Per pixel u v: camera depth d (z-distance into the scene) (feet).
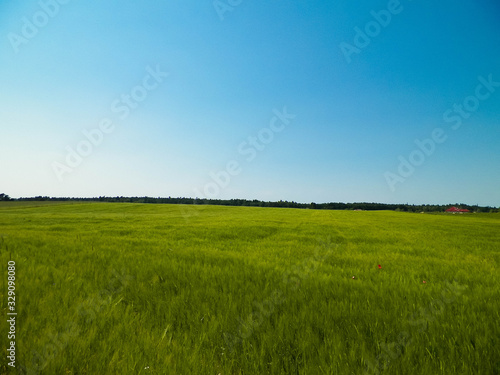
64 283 15.90
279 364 8.96
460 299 14.48
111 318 11.62
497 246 47.65
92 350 9.23
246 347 9.72
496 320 11.51
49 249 27.22
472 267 25.88
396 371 8.40
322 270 22.12
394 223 115.14
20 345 8.89
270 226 80.18
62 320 10.93
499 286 17.52
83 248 28.63
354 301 13.92
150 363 8.53
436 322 11.35
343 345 9.64
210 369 8.52
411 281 18.92
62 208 204.03
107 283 16.46
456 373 8.29
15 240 32.37
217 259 24.81
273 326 11.39
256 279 17.79
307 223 101.09
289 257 29.84
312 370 8.39
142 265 20.92
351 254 33.53
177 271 19.19
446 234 70.64
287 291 15.30
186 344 9.89
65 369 8.20
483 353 9.20
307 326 10.97
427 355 9.39
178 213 172.86
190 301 13.62
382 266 25.38
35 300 12.97
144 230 62.08
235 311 12.36
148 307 13.16
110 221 93.97
